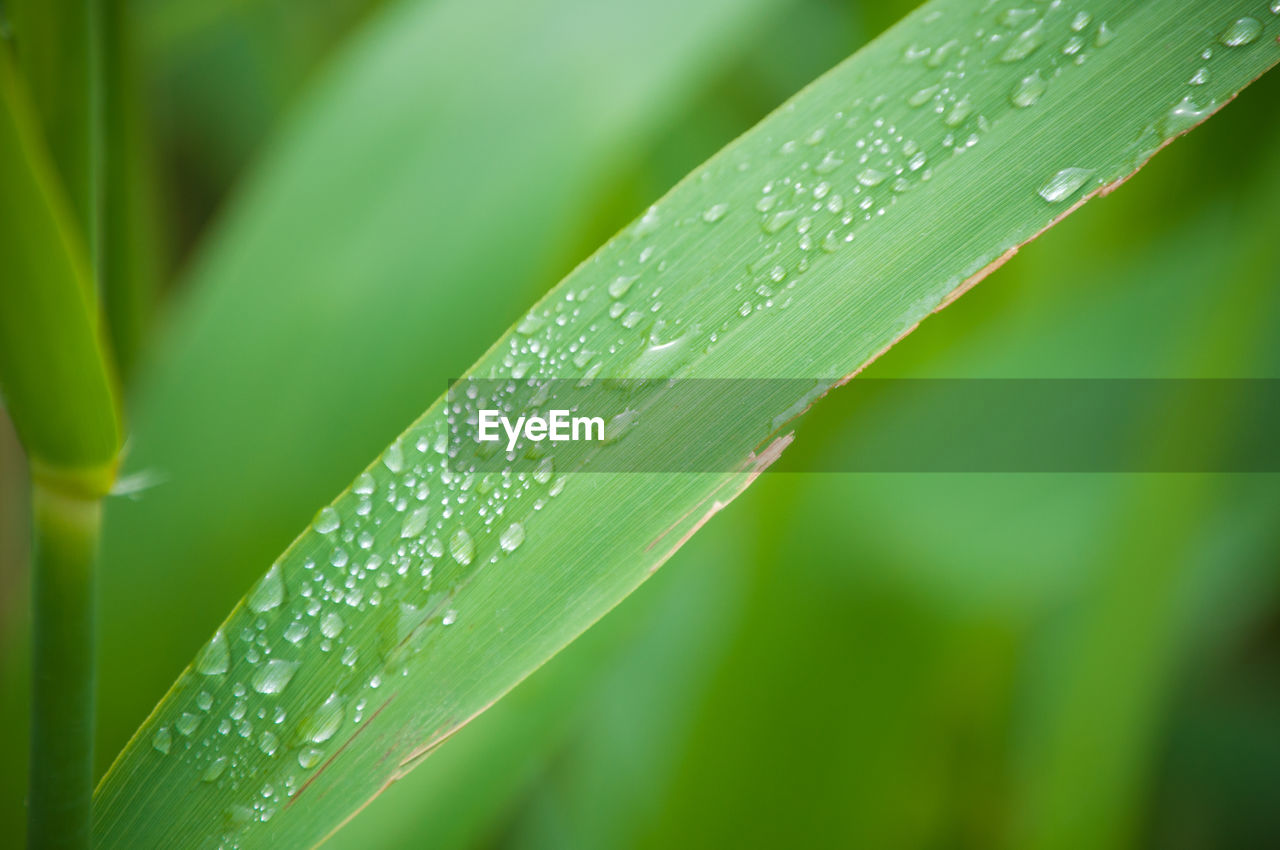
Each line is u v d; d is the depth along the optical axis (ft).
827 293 1.09
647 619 1.37
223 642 1.09
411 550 1.09
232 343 1.35
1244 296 1.26
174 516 1.32
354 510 1.10
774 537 1.33
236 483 1.32
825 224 1.10
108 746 1.29
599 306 1.11
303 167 1.38
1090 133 1.09
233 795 1.07
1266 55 1.08
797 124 1.13
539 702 1.30
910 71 1.12
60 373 1.00
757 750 1.33
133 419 1.33
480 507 1.09
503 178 1.36
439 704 1.06
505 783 1.28
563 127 1.37
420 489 1.10
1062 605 1.39
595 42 1.39
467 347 1.33
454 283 1.35
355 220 1.37
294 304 1.35
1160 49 1.09
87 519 1.04
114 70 1.30
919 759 1.38
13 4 1.05
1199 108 1.08
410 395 1.33
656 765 1.39
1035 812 1.34
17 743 1.29
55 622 1.04
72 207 1.07
